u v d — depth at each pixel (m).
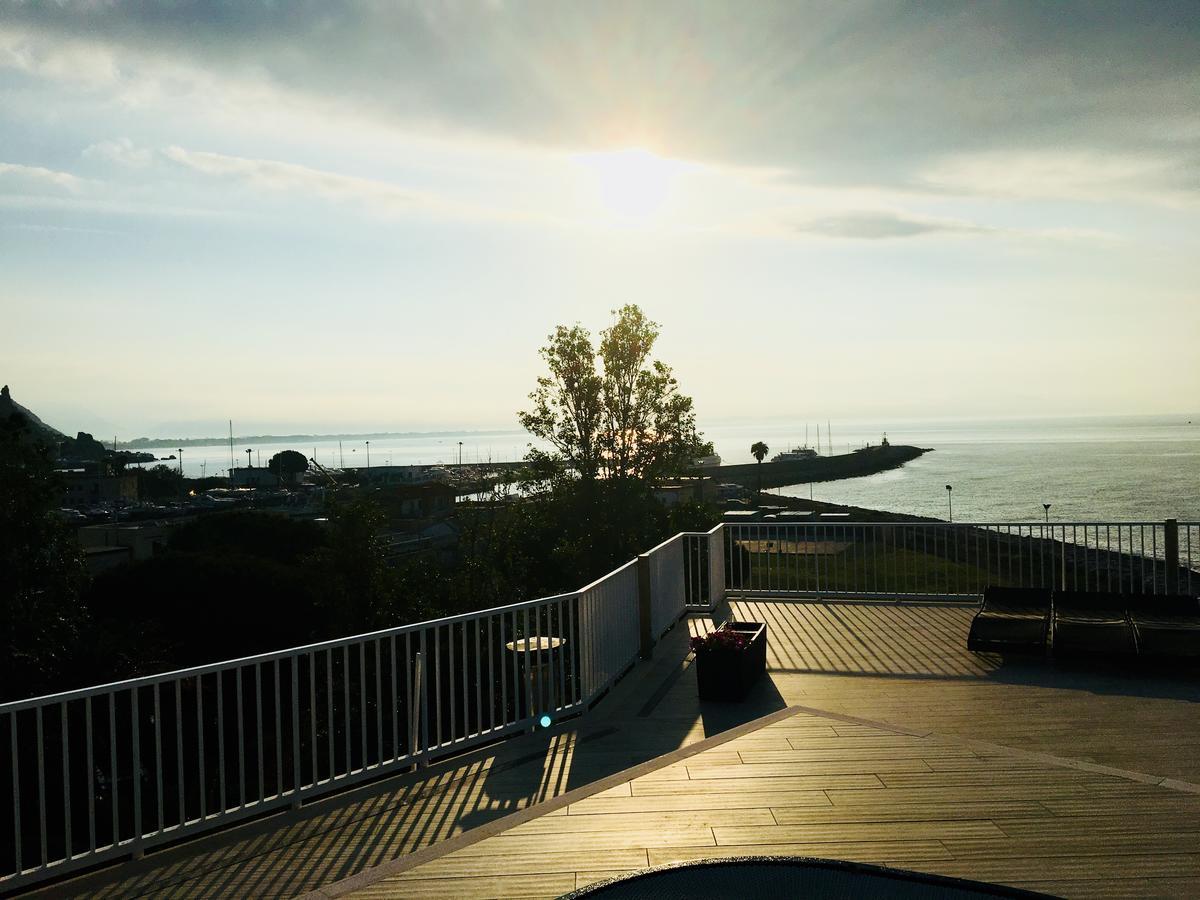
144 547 43.09
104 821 11.34
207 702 14.30
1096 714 6.22
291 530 35.97
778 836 4.11
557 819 4.38
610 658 7.30
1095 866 3.74
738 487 119.69
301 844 4.40
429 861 3.97
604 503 25.11
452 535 58.38
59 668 18.33
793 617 9.76
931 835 4.07
